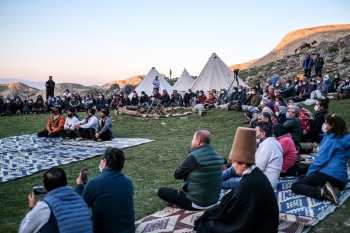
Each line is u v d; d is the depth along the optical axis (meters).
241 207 3.68
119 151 4.63
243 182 3.75
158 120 19.27
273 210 3.63
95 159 10.38
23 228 3.72
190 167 5.51
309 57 26.67
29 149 11.79
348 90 19.75
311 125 10.24
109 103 28.69
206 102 23.08
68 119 14.37
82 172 5.33
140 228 5.16
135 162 9.83
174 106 24.88
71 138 14.11
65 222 3.76
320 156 6.39
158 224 5.25
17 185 7.79
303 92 20.20
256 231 3.64
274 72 48.62
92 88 66.44
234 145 4.00
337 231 5.07
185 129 16.33
